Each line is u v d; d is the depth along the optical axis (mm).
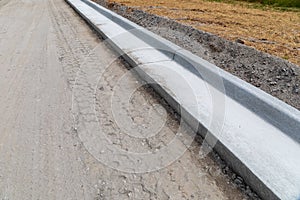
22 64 4926
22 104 3371
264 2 18016
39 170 2229
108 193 1974
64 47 6004
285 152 2066
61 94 3607
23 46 6230
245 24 8977
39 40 6801
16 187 2059
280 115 2312
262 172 1899
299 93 3166
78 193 1981
